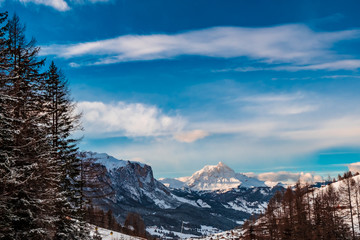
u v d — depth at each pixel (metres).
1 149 20.22
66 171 32.62
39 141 24.12
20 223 23.33
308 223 76.31
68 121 32.72
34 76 25.97
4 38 21.05
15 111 22.17
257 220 143.62
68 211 31.16
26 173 22.34
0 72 20.81
